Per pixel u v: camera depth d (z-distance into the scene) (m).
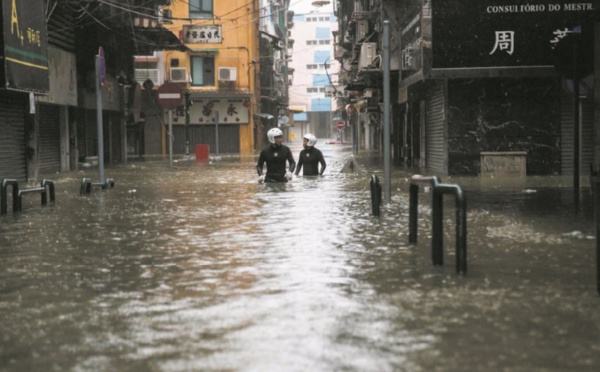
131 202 16.34
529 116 24.19
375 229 10.95
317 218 12.54
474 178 22.84
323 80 166.75
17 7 22.78
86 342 5.04
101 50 20.83
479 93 24.28
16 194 14.54
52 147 31.69
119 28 39.28
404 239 9.86
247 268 7.84
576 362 4.41
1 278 7.46
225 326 5.38
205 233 10.81
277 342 4.93
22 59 23.17
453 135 24.48
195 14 67.00
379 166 33.97
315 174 24.34
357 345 4.82
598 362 4.41
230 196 17.58
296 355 4.62
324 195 17.36
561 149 24.14
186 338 5.08
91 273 7.69
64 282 7.22
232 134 68.19
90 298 6.48
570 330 5.12
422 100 30.67
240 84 68.25
